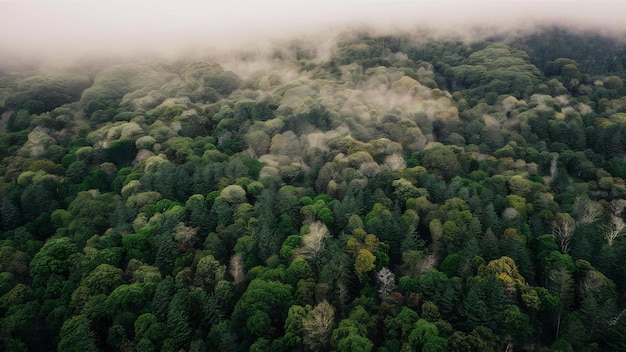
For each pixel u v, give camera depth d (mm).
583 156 145250
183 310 74000
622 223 101688
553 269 82688
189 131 174250
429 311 73688
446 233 95250
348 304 82375
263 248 93125
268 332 73562
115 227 104375
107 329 77312
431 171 133250
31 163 144750
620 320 67438
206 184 124125
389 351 68438
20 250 100500
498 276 78125
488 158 145750
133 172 133750
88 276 83562
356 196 114812
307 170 139375
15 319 76000
